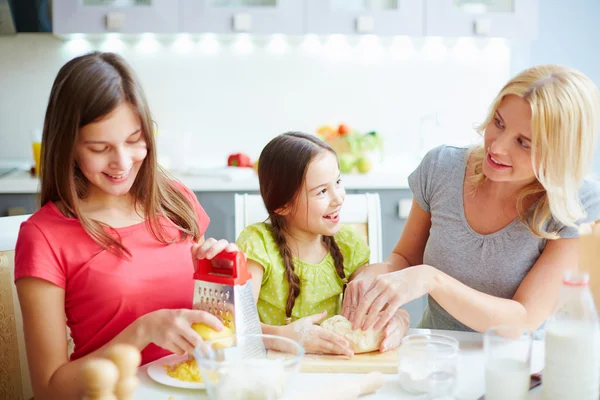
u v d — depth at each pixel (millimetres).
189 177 2562
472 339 1184
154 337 973
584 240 1266
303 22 2695
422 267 1185
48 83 2934
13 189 2408
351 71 3047
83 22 2643
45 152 1089
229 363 830
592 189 1306
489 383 889
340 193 1378
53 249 1085
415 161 2988
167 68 2992
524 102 1169
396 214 2605
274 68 3023
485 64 3082
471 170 1426
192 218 1302
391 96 3076
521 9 2746
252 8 2678
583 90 1176
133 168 1108
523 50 3062
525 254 1345
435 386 936
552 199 1207
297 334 1122
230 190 2537
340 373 1041
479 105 3102
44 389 992
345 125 2840
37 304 1049
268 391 811
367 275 1361
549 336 878
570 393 861
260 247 1376
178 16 2662
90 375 686
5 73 2918
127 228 1182
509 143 1194
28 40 2898
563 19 3012
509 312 1188
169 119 3029
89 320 1125
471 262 1400
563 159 1170
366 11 2697
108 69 1035
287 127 3068
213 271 1057
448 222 1443
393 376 1027
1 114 2945
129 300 1130
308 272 1406
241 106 3041
